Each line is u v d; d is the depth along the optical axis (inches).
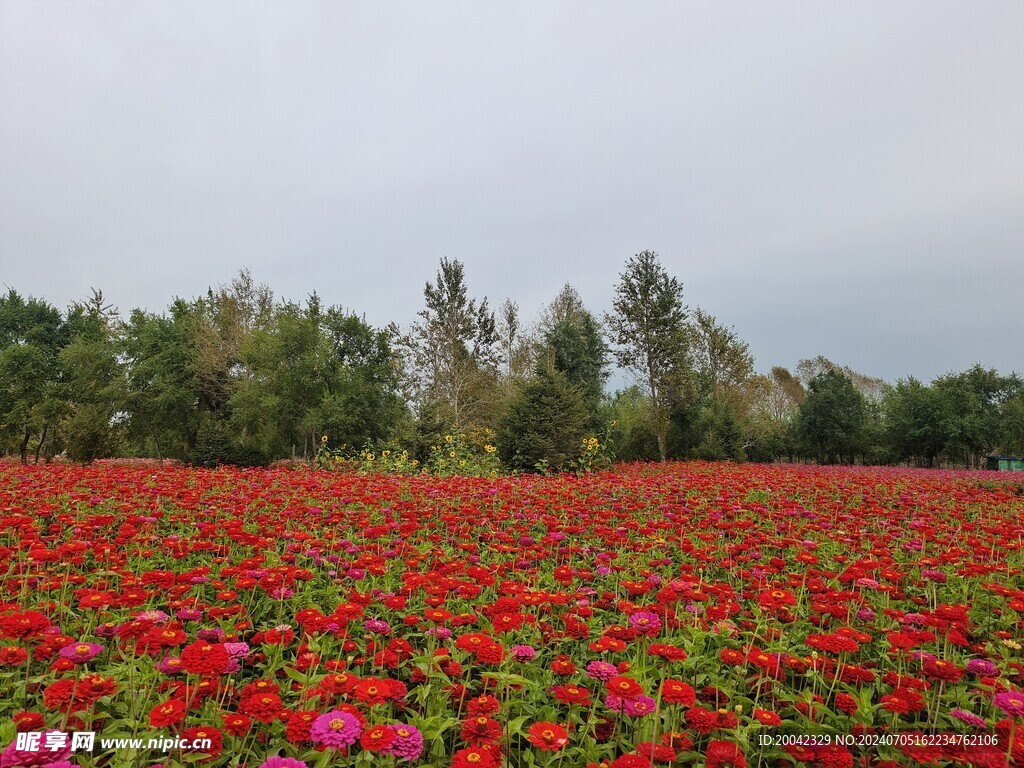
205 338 1251.8
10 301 1294.3
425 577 182.7
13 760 89.3
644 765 96.1
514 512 332.5
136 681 126.6
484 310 1432.1
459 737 124.0
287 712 105.5
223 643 128.3
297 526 290.5
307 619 138.1
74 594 181.2
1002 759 95.9
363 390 1164.5
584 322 1424.7
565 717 132.6
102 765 111.2
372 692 107.0
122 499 327.3
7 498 301.0
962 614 144.5
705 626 162.6
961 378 1568.7
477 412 1311.5
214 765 109.0
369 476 503.2
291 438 1167.0
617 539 262.4
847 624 169.5
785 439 1610.5
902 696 121.5
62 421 1119.6
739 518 333.1
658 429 1290.6
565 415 766.5
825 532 293.3
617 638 142.6
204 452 983.0
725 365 1531.7
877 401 1961.1
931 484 533.0
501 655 119.0
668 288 1373.0
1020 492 580.1
